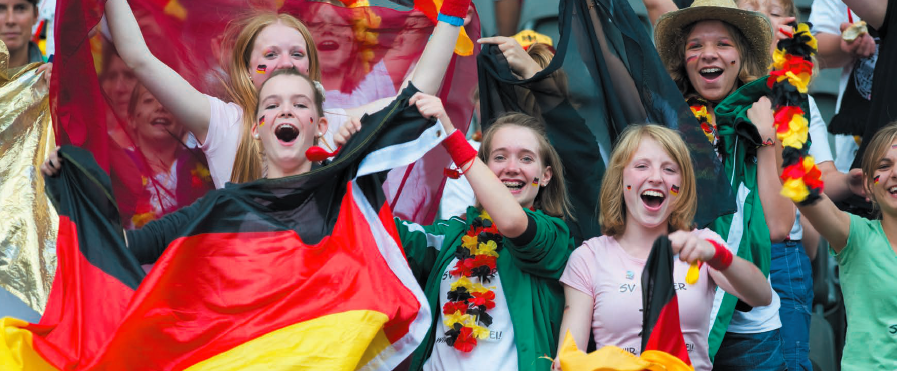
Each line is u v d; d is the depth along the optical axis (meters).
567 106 17.44
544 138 16.78
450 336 15.34
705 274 15.32
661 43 18.77
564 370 13.60
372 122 15.23
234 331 14.13
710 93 18.25
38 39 20.09
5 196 16.72
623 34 17.27
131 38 16.27
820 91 25.02
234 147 16.72
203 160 16.64
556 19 24.64
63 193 14.95
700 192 16.31
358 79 18.31
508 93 17.92
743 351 16.48
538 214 15.98
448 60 17.08
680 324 14.77
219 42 17.36
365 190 15.22
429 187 18.06
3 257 16.25
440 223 17.09
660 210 15.52
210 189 16.59
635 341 14.95
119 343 13.78
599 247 15.78
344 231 14.77
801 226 20.08
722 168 16.42
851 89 21.20
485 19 24.86
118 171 16.12
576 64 17.42
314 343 13.94
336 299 14.25
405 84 17.48
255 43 17.38
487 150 16.67
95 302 14.43
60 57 15.51
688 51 18.39
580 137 17.34
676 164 15.62
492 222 16.16
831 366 20.28
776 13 20.34
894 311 15.60
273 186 14.93
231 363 13.92
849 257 16.05
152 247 15.21
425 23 18.53
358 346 13.88
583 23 17.53
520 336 15.24
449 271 15.97
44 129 17.31
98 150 15.69
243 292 14.32
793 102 15.08
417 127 15.30
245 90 17.27
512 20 24.88
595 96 17.31
